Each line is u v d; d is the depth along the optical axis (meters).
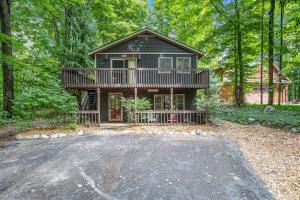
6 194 3.66
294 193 3.54
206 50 20.72
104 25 21.38
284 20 17.17
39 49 15.05
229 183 4.05
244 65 18.50
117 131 9.53
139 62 13.22
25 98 9.33
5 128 9.55
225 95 22.97
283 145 6.51
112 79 11.59
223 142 7.38
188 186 3.94
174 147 6.77
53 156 5.82
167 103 13.65
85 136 8.55
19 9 13.06
